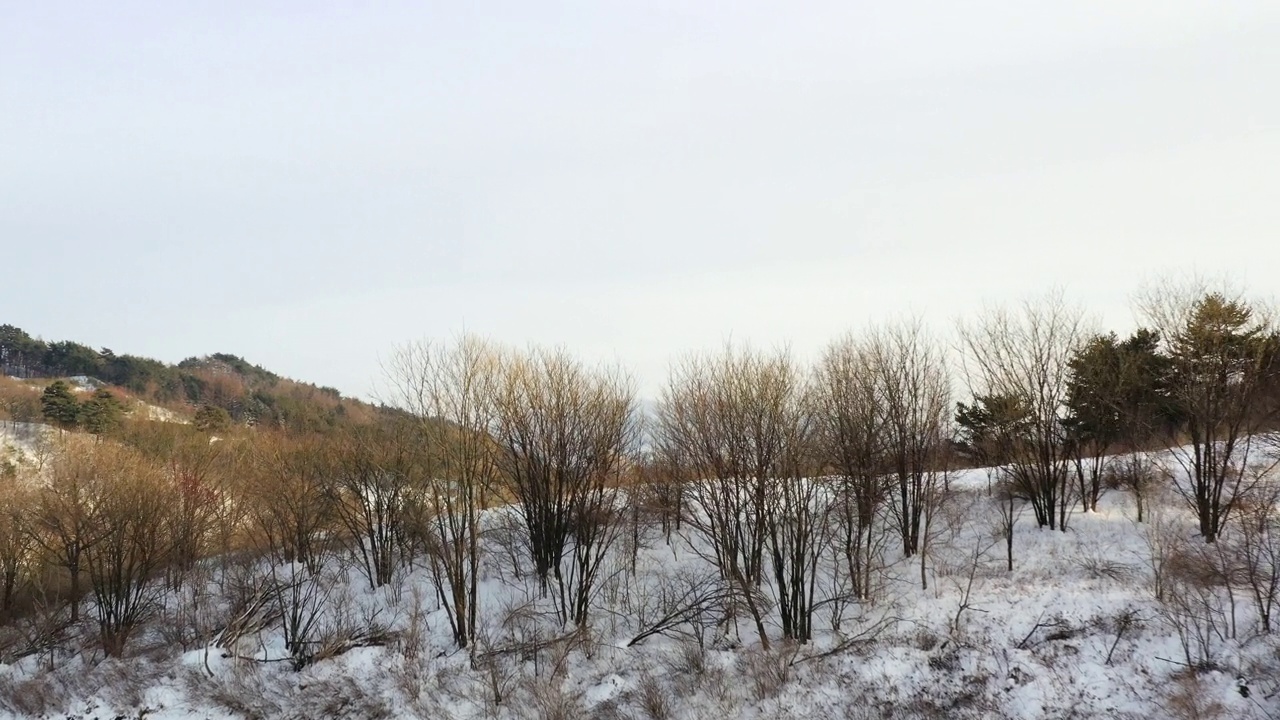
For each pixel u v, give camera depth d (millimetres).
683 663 26297
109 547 32219
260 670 28266
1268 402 29547
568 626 28875
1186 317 28500
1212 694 20594
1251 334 27438
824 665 24906
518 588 31656
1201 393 27672
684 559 32500
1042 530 30172
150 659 30172
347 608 31297
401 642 28953
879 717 22719
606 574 31594
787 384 28484
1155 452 32812
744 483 27891
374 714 26078
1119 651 22641
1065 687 21984
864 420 29828
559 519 30797
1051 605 24906
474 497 32625
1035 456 30703
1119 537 28578
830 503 29516
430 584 33000
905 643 24875
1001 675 22891
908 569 29109
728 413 28125
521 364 32031
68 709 27812
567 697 25438
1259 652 21297
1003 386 31578
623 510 32312
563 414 31141
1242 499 28422
